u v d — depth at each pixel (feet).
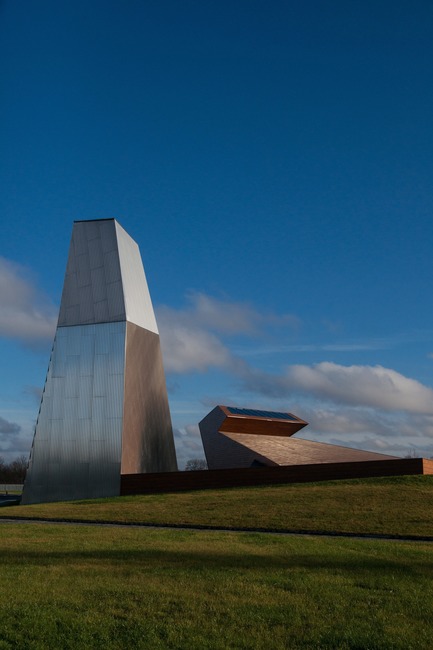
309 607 31.68
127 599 32.27
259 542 57.72
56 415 126.21
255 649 25.70
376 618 30.01
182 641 26.37
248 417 163.22
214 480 117.50
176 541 57.21
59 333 131.75
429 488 95.66
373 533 66.64
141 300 142.10
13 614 29.17
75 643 25.99
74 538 59.36
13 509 100.32
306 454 152.97
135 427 130.11
